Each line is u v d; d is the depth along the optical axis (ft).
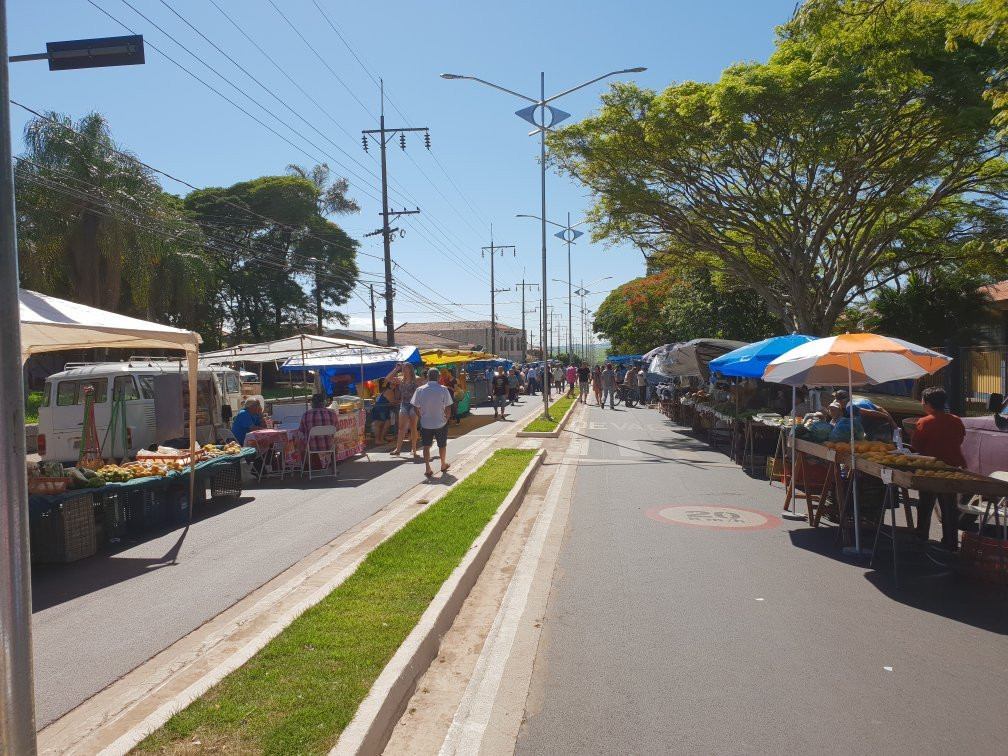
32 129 89.66
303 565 24.30
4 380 8.58
